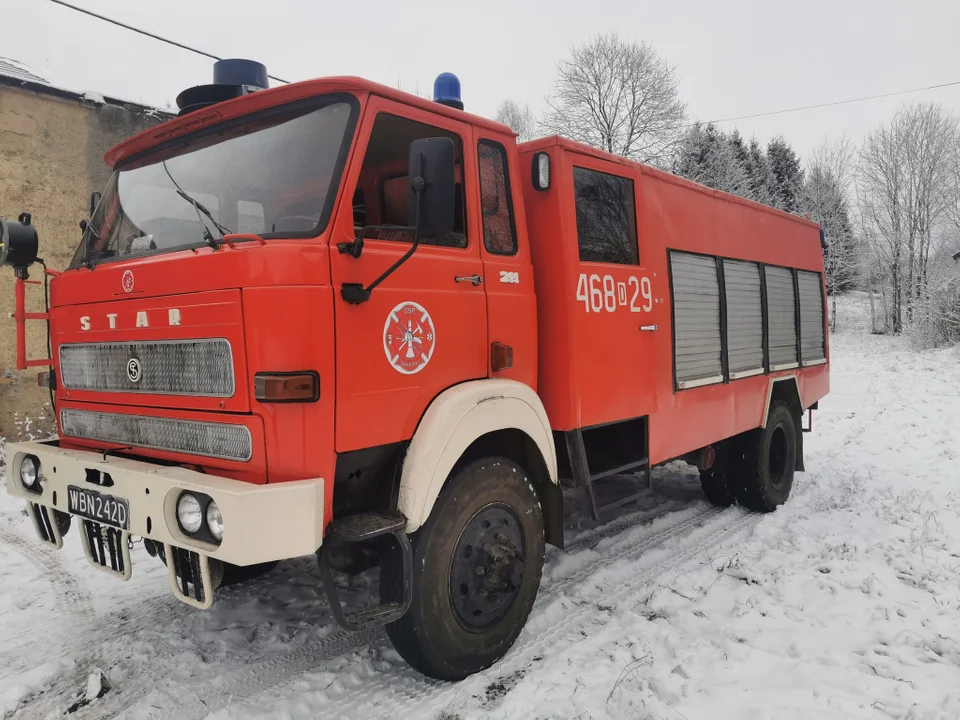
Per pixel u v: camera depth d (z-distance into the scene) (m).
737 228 5.64
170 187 3.17
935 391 13.58
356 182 2.75
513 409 3.33
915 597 3.99
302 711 2.89
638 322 4.31
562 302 3.74
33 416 8.34
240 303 2.54
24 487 3.36
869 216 32.19
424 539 2.93
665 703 2.85
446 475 2.96
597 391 3.94
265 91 2.91
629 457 4.43
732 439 5.87
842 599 3.97
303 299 2.53
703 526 5.46
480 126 3.40
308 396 2.52
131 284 2.95
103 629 3.68
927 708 2.80
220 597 4.07
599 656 3.28
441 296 3.11
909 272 31.30
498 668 3.22
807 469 7.46
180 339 2.76
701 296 5.08
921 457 8.09
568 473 3.87
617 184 4.25
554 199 3.76
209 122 3.12
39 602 4.04
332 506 2.71
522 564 3.37
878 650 3.35
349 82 2.79
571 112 28.70
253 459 2.57
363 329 2.74
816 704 2.84
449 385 3.15
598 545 4.94
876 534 5.17
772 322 6.17
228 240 2.64
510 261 3.54
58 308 3.38
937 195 29.97
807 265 7.00
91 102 8.84
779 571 4.38
